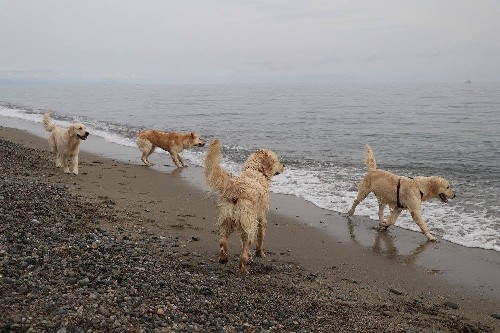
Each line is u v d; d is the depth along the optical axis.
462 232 8.66
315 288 5.98
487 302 5.89
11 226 6.73
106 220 8.10
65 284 4.78
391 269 6.96
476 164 15.20
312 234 8.57
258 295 5.45
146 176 12.97
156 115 36.31
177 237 7.59
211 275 5.95
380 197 9.16
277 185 12.55
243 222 6.09
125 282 5.13
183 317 4.45
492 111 38.31
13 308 4.01
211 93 95.62
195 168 14.69
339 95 82.62
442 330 5.00
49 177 11.45
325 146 19.83
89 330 3.80
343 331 4.69
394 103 53.69
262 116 35.75
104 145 19.08
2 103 47.44
